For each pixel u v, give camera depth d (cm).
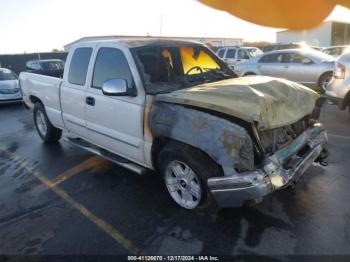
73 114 457
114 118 372
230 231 291
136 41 381
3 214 352
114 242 289
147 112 325
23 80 602
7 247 294
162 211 333
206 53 427
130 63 352
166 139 322
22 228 322
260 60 1106
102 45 397
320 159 362
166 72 368
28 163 500
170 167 326
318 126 360
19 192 402
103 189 394
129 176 427
